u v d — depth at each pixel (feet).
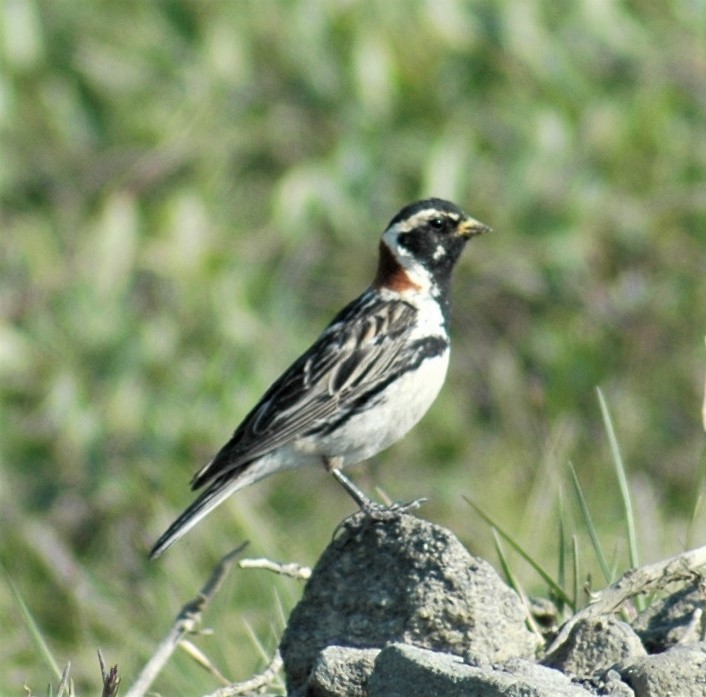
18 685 28.30
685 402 47.98
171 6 49.37
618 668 18.76
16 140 51.01
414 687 18.17
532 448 43.60
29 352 46.52
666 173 51.01
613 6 48.65
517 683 17.58
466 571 20.40
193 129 50.47
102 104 51.24
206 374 45.34
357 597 20.84
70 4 50.34
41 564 37.96
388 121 49.75
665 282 50.47
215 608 29.09
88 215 50.78
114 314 46.65
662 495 42.93
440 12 46.52
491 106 50.24
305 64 49.14
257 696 20.97
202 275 47.55
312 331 50.08
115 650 30.01
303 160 51.08
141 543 38.50
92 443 44.27
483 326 50.62
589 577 22.29
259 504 41.45
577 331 49.29
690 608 20.94
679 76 51.26
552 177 50.24
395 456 45.93
